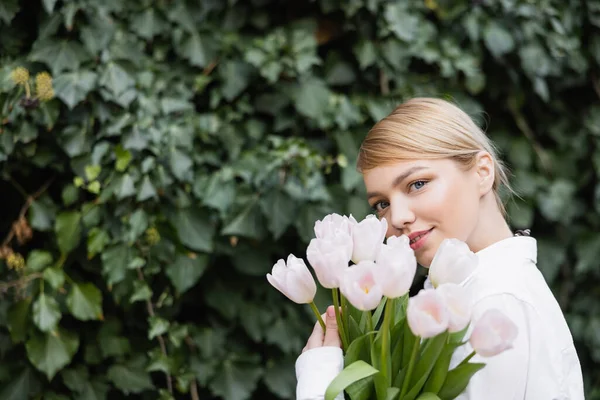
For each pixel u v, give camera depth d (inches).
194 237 84.9
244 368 88.7
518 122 104.7
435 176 49.6
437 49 99.7
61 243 81.0
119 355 83.9
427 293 38.5
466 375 41.7
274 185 87.0
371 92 97.7
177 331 85.0
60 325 82.8
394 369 44.4
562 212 103.0
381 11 96.1
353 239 44.4
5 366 80.3
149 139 83.1
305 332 91.0
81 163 81.7
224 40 92.8
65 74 81.4
